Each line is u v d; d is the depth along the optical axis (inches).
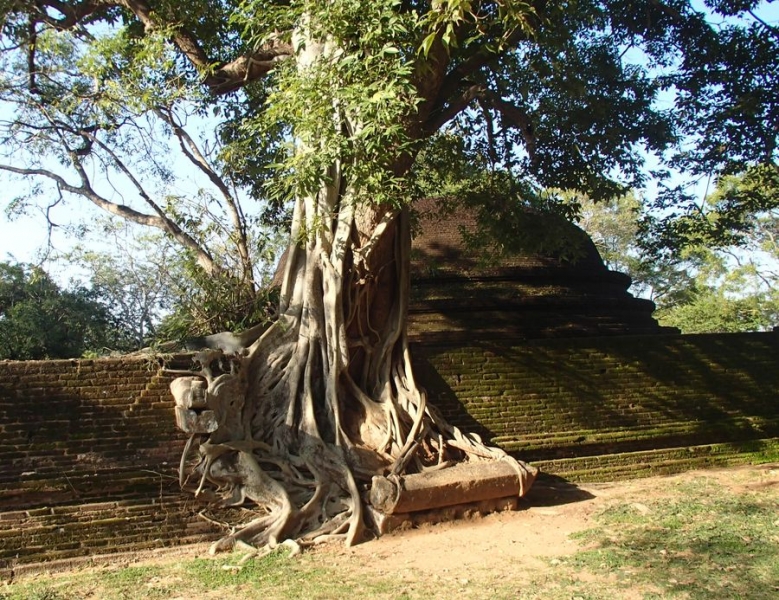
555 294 703.1
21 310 1123.9
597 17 609.6
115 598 306.7
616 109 617.6
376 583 322.0
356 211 468.1
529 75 602.2
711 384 620.1
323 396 451.5
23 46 560.7
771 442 629.0
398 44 432.5
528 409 549.0
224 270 565.3
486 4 518.9
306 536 393.4
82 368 398.0
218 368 428.8
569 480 542.0
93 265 917.2
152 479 398.0
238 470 410.9
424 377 522.6
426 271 699.4
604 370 581.3
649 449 586.9
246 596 305.9
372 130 407.2
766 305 1504.7
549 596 301.3
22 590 321.1
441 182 636.7
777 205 698.8
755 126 645.3
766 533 389.1
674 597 294.2
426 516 422.0
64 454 384.2
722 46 636.1
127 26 590.2
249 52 552.4
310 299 460.4
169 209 565.9
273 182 459.5
